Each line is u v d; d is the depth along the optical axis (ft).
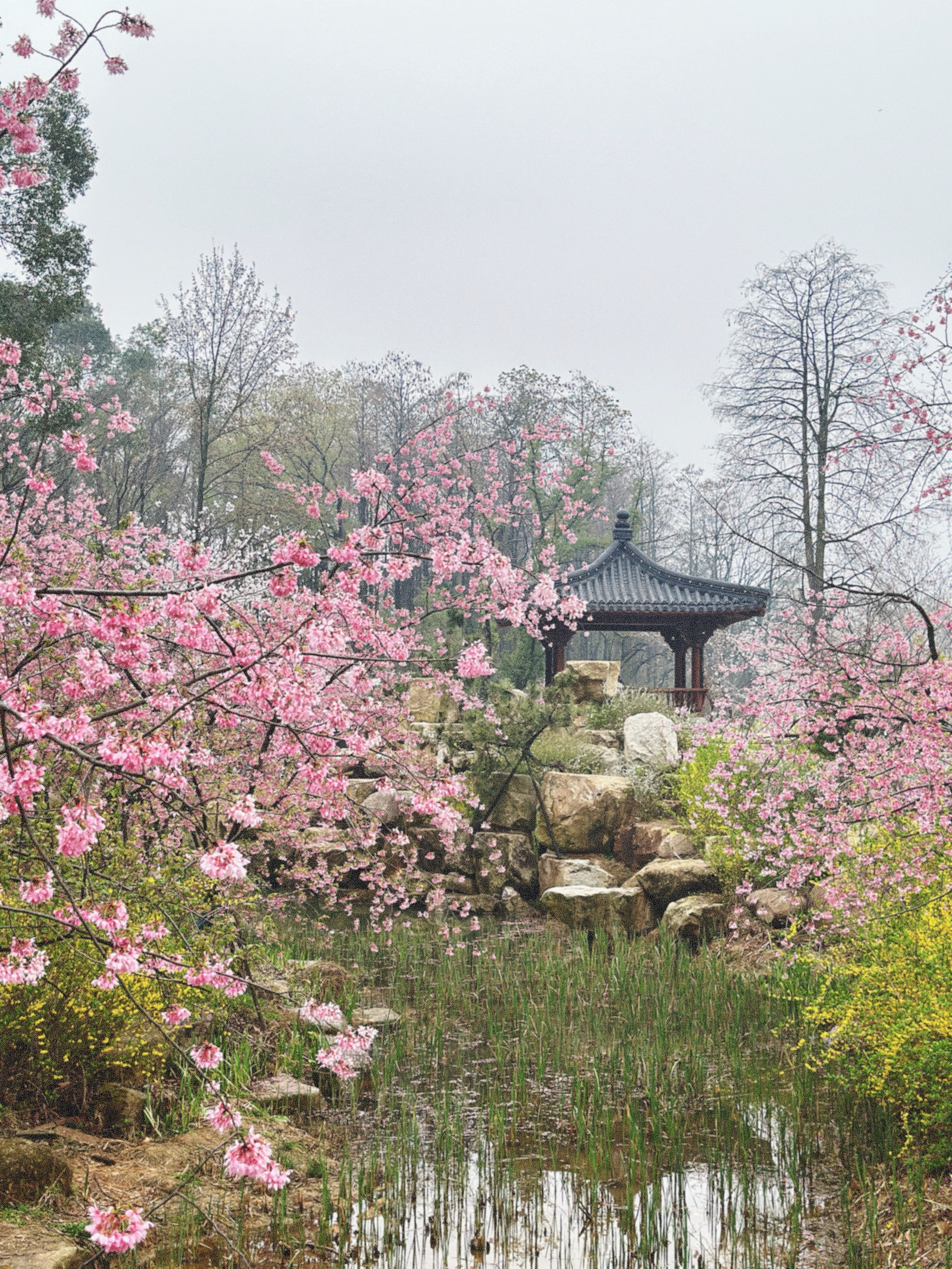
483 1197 19.75
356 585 19.06
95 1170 18.08
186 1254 16.70
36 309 67.92
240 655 15.79
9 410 45.44
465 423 121.80
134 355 147.54
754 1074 25.94
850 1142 21.61
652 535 179.32
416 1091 25.29
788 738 31.68
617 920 45.21
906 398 35.40
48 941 17.93
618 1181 20.59
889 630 32.99
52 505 37.55
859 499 79.61
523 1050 28.25
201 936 20.33
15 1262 14.46
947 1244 16.88
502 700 54.95
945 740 22.29
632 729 58.03
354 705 34.24
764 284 90.07
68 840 12.00
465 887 51.37
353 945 39.63
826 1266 17.30
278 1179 11.97
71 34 22.11
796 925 28.86
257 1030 26.00
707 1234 18.54
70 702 19.24
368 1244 18.01
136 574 24.58
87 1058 19.99
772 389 89.66
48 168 67.87
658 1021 29.30
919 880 22.98
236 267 99.96
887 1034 20.65
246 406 115.85
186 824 23.53
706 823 46.55
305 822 30.96
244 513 112.27
